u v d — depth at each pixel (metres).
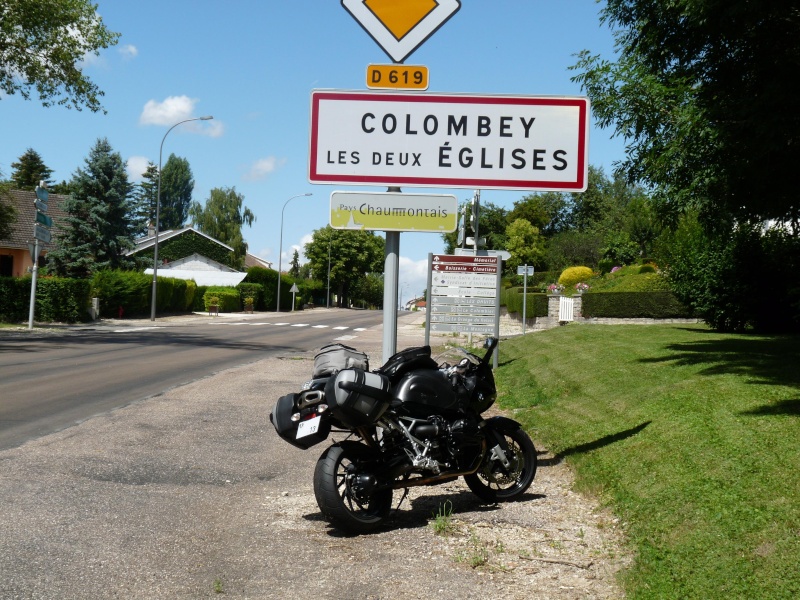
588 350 15.72
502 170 6.66
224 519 5.62
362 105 6.70
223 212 108.25
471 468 6.02
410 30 6.58
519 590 4.23
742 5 9.59
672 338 16.55
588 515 5.72
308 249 106.56
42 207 26.55
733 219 14.09
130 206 51.50
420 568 4.61
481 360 6.46
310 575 4.47
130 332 28.97
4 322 30.59
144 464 7.27
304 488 6.62
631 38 14.20
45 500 5.87
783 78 9.91
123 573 4.41
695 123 11.23
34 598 3.98
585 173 6.64
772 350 12.86
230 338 27.16
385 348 6.86
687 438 6.62
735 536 4.34
